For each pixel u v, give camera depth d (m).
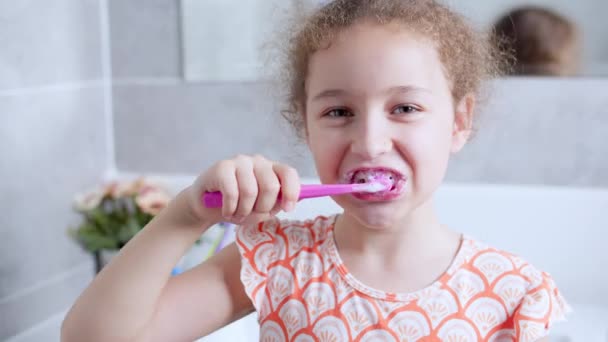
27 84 1.24
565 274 1.29
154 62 1.47
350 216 0.70
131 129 1.50
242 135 1.45
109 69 1.49
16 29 1.21
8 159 1.20
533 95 1.31
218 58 1.44
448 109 0.68
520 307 0.67
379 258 0.69
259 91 1.43
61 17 1.33
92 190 1.32
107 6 1.47
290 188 0.59
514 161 1.34
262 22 1.40
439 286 0.68
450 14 0.74
